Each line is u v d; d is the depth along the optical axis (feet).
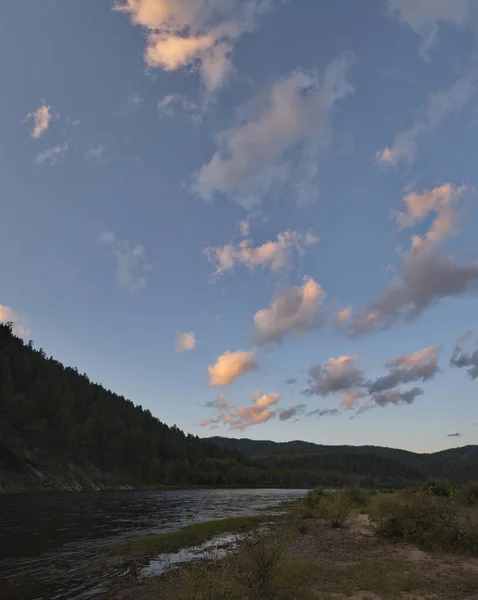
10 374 409.90
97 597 40.81
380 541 64.54
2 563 55.57
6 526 90.68
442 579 38.93
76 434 380.78
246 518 106.11
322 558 51.70
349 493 128.57
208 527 88.69
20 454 290.15
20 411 346.95
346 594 34.09
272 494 319.06
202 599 31.42
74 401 460.14
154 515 125.29
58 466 315.78
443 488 111.65
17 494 223.30
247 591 33.99
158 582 45.78
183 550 65.31
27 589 43.60
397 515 68.03
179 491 362.74
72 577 48.75
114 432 470.39
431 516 63.26
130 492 305.94
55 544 70.54
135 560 57.82
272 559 36.94
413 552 54.44
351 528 83.61
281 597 33.24
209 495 282.97
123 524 100.89
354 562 49.19
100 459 405.80
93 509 140.36
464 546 54.08
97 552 63.77
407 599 32.68
